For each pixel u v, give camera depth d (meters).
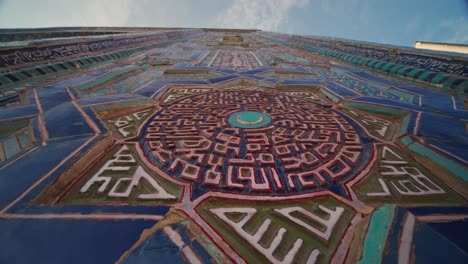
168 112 2.61
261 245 1.01
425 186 1.43
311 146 1.87
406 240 0.93
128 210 1.14
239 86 3.98
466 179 1.43
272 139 1.97
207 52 8.02
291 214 1.20
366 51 6.19
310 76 4.66
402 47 5.52
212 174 1.49
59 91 3.07
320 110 2.74
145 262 0.86
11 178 1.30
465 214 1.17
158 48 8.80
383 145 1.91
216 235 1.05
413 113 2.43
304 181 1.44
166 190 1.35
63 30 13.20
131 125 2.25
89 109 2.41
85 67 4.93
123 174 1.49
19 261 0.86
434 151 1.69
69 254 0.89
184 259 0.89
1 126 2.07
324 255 0.98
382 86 3.81
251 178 1.47
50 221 1.04
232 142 1.90
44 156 1.54
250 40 13.27
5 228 1.00
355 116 2.58
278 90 3.72
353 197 1.34
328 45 8.16
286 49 9.54
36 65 3.99
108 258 0.87
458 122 2.25
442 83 3.69
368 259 0.89
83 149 1.63
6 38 10.33
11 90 3.03
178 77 4.38
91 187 1.35
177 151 1.75
